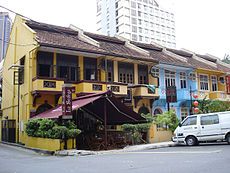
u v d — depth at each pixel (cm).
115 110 1842
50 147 1638
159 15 9794
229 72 3250
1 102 2988
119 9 8831
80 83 2089
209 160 980
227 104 2722
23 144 2130
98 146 1706
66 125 1656
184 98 2739
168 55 2991
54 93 2003
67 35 2423
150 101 2547
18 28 2444
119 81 2420
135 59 2388
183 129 1744
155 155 1246
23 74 2241
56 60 2147
